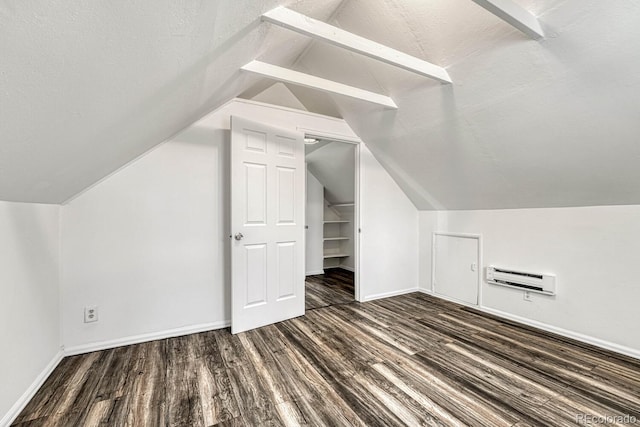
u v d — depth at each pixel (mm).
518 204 2684
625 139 1686
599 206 2211
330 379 1768
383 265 3516
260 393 1632
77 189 1943
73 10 536
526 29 1443
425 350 2143
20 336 1497
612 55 1396
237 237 2410
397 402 1559
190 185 2434
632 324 2059
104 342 2148
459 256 3287
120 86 963
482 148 2340
